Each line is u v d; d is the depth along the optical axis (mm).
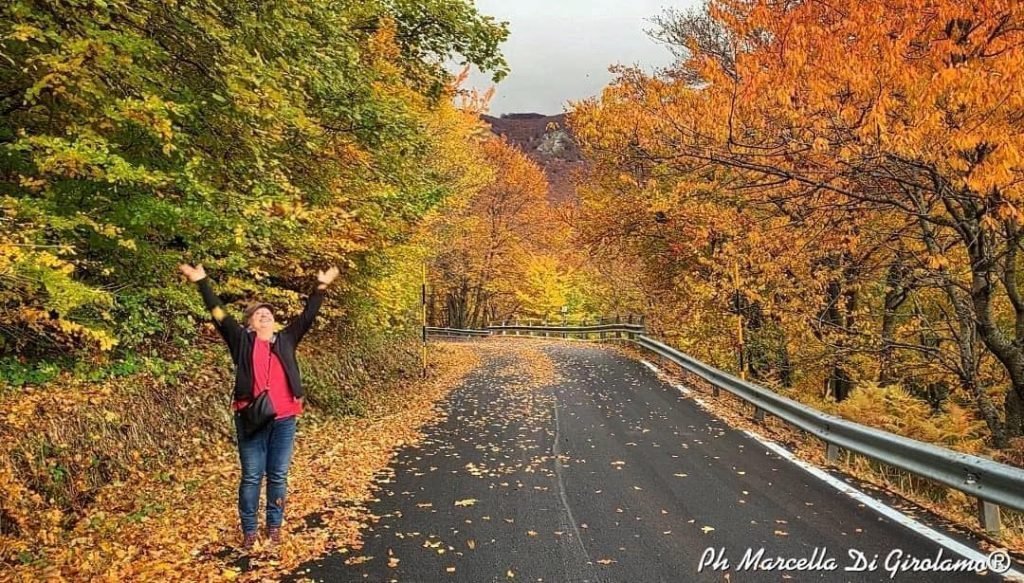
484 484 6914
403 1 11391
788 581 4465
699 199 12539
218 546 5039
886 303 14258
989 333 9344
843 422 7902
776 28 8047
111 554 4770
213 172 7094
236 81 6078
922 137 7125
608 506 6145
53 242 5703
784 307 13672
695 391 14734
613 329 31250
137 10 5559
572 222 22234
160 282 7531
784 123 8430
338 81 8492
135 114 5086
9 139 5902
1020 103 6422
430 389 15727
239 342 5000
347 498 6340
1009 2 6648
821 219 10078
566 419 11133
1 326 6449
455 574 4559
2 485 5023
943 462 6000
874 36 7258
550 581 4453
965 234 8766
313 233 9273
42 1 5090
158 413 7477
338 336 14758
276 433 5074
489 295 52656
